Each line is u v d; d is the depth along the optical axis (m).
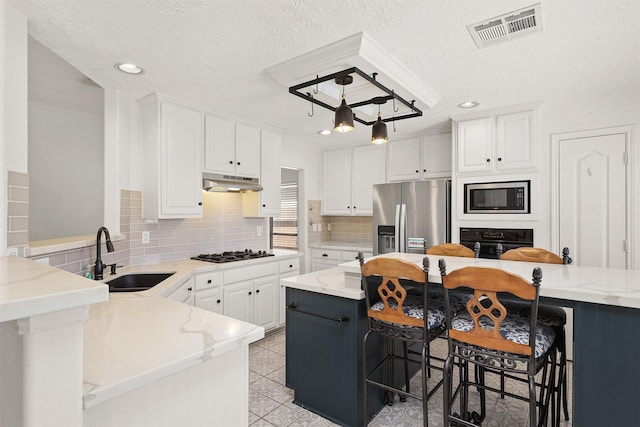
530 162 3.01
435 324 1.78
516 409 2.19
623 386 1.36
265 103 2.94
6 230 1.46
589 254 2.80
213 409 1.07
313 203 4.91
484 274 1.46
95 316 1.35
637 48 1.98
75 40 1.88
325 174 4.98
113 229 2.64
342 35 1.83
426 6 1.58
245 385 1.16
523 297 1.40
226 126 3.28
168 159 2.80
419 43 1.92
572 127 2.86
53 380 0.68
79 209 3.55
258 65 2.20
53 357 0.68
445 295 1.61
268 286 3.54
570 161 2.87
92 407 0.80
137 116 2.85
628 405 1.35
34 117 3.27
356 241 5.07
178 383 0.98
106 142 2.62
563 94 2.76
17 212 1.55
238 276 3.21
